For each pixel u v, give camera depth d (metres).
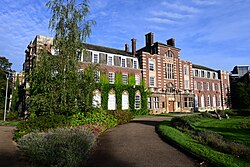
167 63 42.81
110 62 35.50
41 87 14.16
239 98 53.59
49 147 8.11
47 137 9.49
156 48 42.47
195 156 8.52
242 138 14.01
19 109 35.47
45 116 13.81
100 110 18.30
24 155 9.28
